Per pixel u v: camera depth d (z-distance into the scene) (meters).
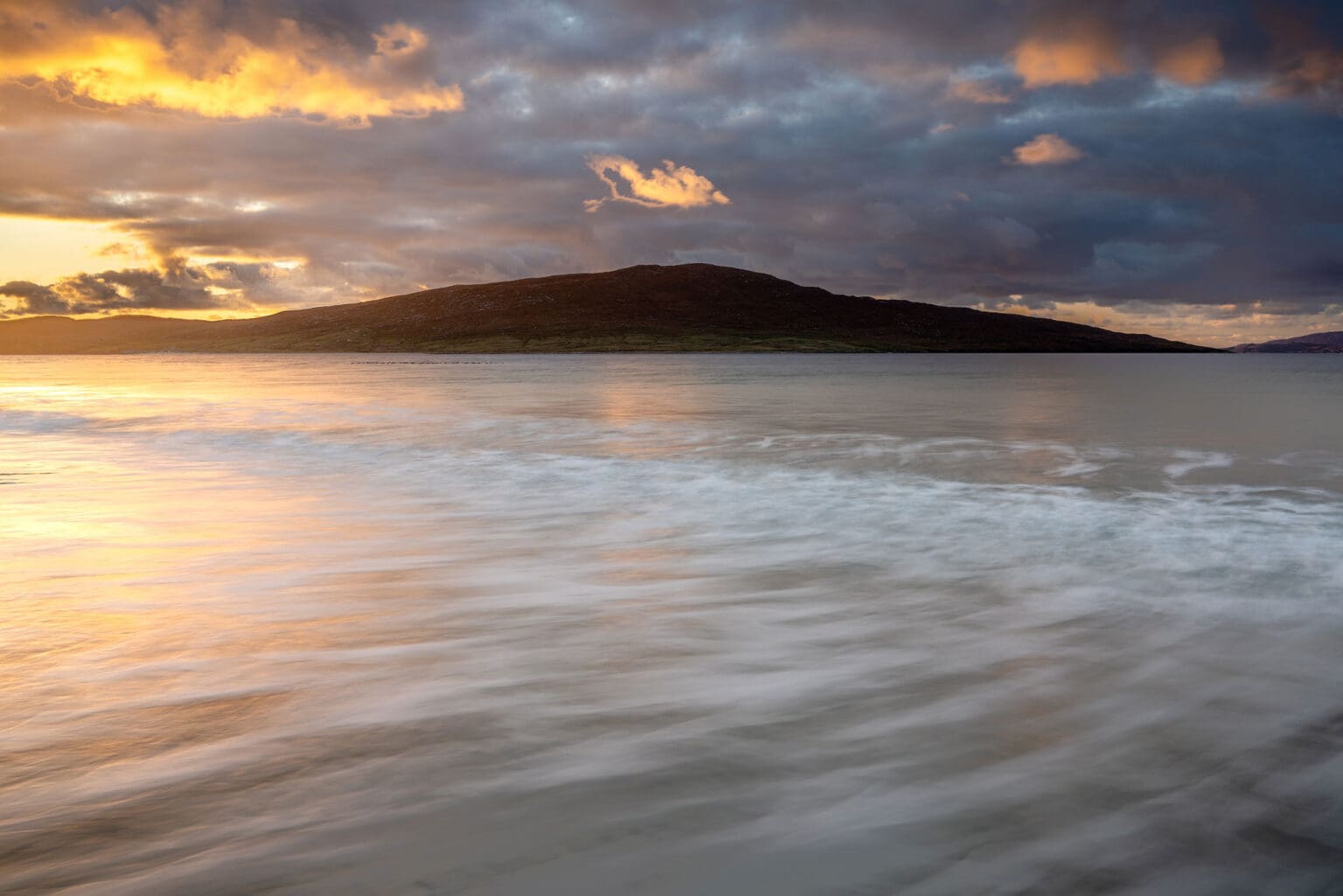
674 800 2.48
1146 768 2.70
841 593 4.89
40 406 23.23
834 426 16.50
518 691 3.36
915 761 2.75
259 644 3.96
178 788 2.55
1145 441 13.43
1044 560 5.69
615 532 6.71
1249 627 4.21
